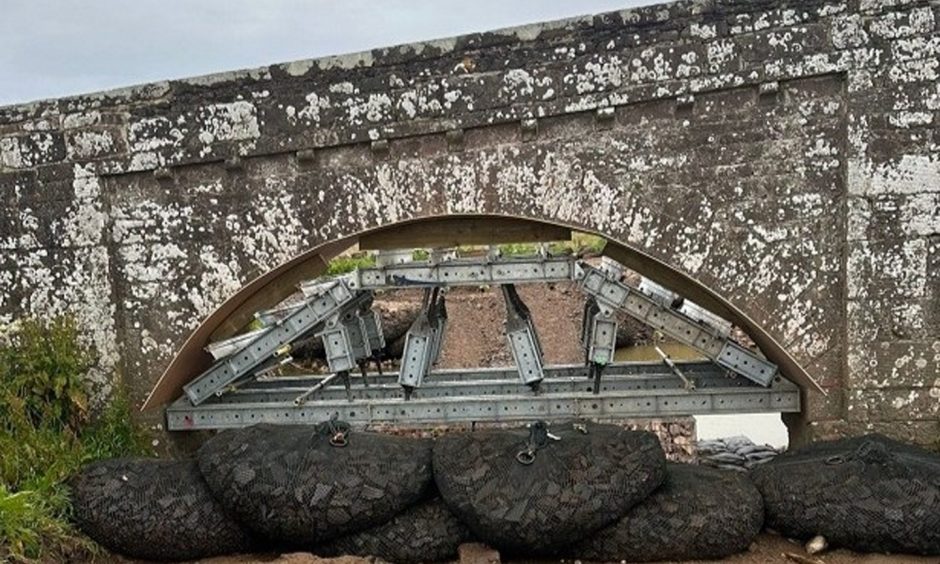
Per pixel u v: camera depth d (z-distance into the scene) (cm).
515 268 560
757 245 536
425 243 585
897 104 518
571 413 579
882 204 525
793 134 529
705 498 487
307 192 559
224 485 498
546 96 528
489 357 1143
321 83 544
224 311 592
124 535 506
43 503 496
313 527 490
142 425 600
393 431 761
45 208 584
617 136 533
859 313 534
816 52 516
